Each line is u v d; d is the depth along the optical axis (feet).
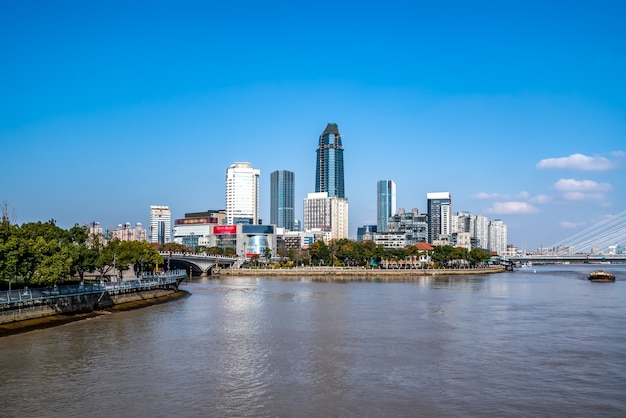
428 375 259.60
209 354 298.97
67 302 421.59
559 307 517.96
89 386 238.07
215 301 570.46
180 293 646.74
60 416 202.80
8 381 244.63
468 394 231.91
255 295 647.56
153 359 286.05
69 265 416.87
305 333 365.20
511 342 336.08
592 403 222.07
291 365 276.21
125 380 247.29
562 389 239.50
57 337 342.64
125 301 512.22
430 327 391.65
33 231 423.23
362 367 273.33
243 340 338.95
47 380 246.27
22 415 203.21
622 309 502.38
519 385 244.63
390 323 410.52
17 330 355.97
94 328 378.12
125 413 206.59
